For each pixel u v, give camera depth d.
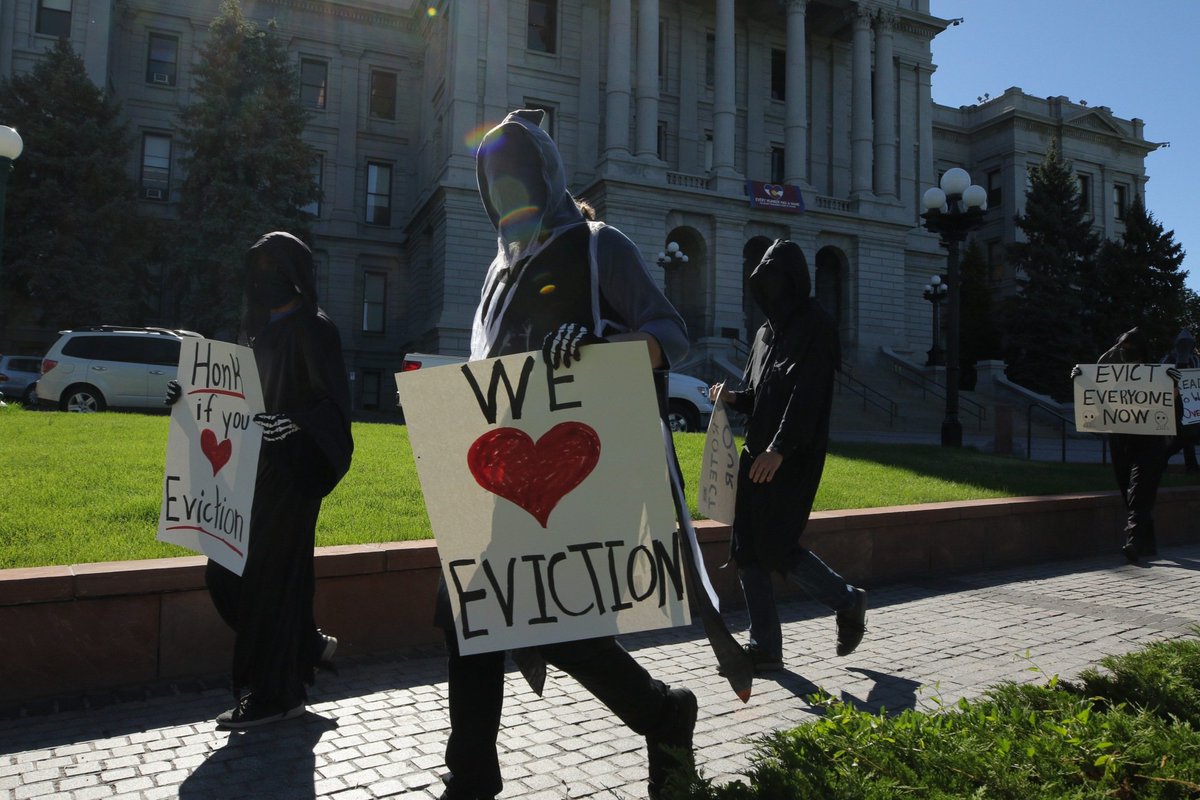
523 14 37.38
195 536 3.56
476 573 2.28
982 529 7.59
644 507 2.29
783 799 2.12
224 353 3.57
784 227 38.22
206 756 3.20
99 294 30.28
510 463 2.30
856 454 12.23
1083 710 2.61
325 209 41.00
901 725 2.49
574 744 3.37
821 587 4.40
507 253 2.60
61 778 2.98
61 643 3.90
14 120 30.27
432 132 39.12
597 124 38.31
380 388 41.69
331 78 41.53
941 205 16.31
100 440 9.78
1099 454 19.66
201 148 31.80
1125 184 59.34
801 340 4.31
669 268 35.78
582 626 2.28
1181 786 2.22
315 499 3.58
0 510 5.53
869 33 41.75
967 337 46.16
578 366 2.30
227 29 32.28
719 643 2.33
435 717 3.68
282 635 3.53
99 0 35.34
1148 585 6.80
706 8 41.31
